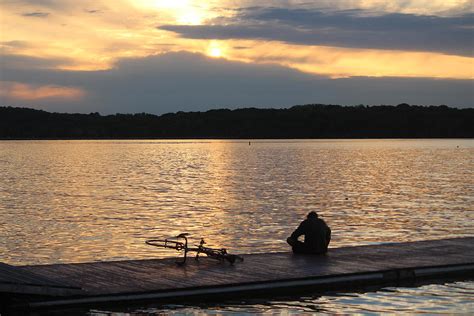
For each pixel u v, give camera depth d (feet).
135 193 144.77
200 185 167.22
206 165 273.75
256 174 212.43
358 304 46.80
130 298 44.88
